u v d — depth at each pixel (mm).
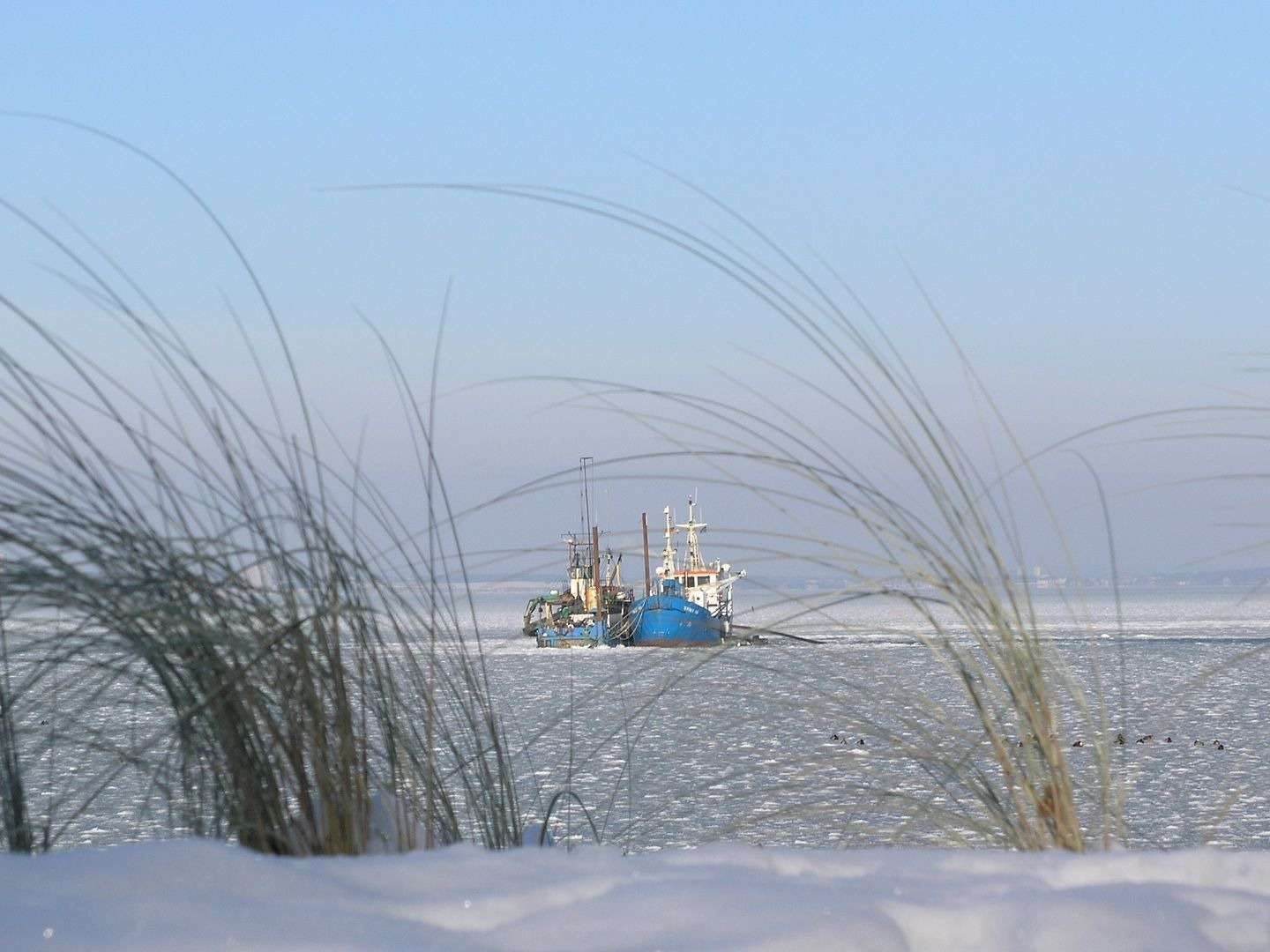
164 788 6312
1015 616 6668
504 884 3932
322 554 6289
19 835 6152
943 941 3490
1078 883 4250
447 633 6918
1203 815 24000
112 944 3141
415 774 6520
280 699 6117
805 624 7121
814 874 4215
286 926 3355
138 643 5797
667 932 3295
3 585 5625
